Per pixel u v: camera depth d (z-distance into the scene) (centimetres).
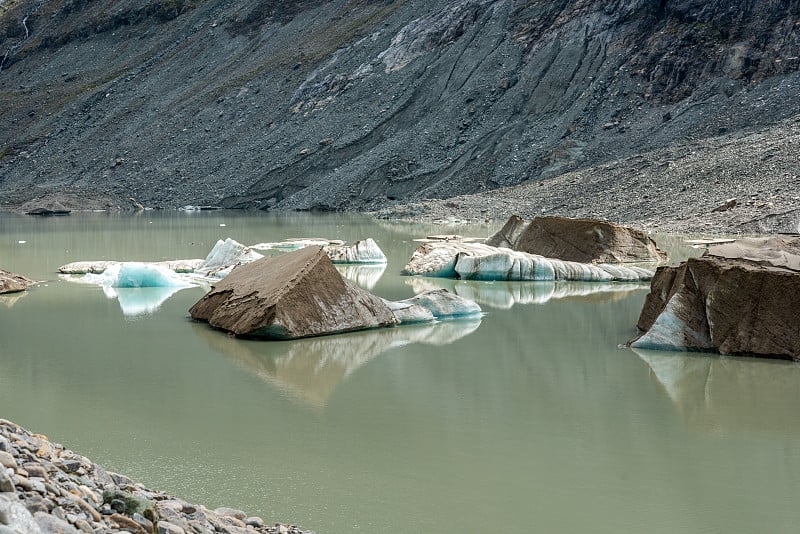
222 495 1020
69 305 2473
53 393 1485
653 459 1164
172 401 1438
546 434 1268
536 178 7200
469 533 923
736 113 6931
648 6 8469
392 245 4428
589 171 6606
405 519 957
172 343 1920
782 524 949
